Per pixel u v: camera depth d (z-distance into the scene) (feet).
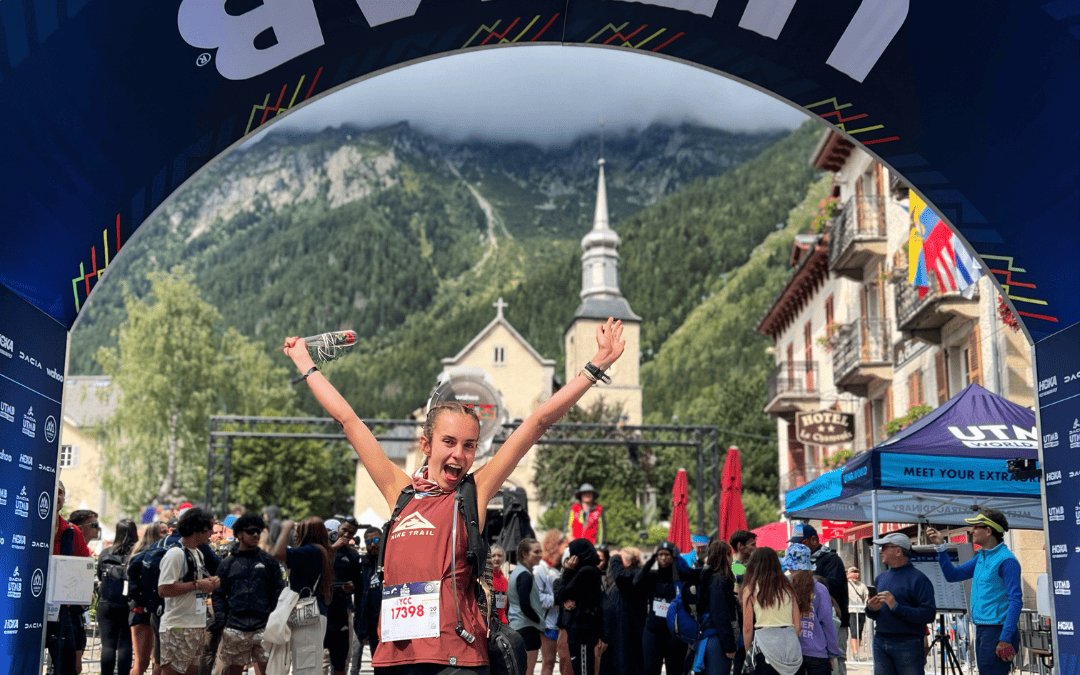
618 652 38.93
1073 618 25.34
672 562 38.22
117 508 221.05
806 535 39.11
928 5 23.45
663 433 234.79
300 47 23.97
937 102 25.71
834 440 104.53
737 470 56.03
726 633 31.99
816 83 26.84
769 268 599.98
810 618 29.07
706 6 25.35
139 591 34.81
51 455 23.75
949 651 37.17
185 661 32.04
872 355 101.81
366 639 41.09
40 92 21.57
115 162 23.29
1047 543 26.86
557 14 25.91
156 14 21.34
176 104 23.29
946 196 27.66
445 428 13.33
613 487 214.48
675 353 569.23
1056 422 26.53
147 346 216.13
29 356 22.30
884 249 99.55
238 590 32.50
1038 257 26.84
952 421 37.47
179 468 217.56
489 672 12.86
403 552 12.98
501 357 279.49
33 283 23.67
